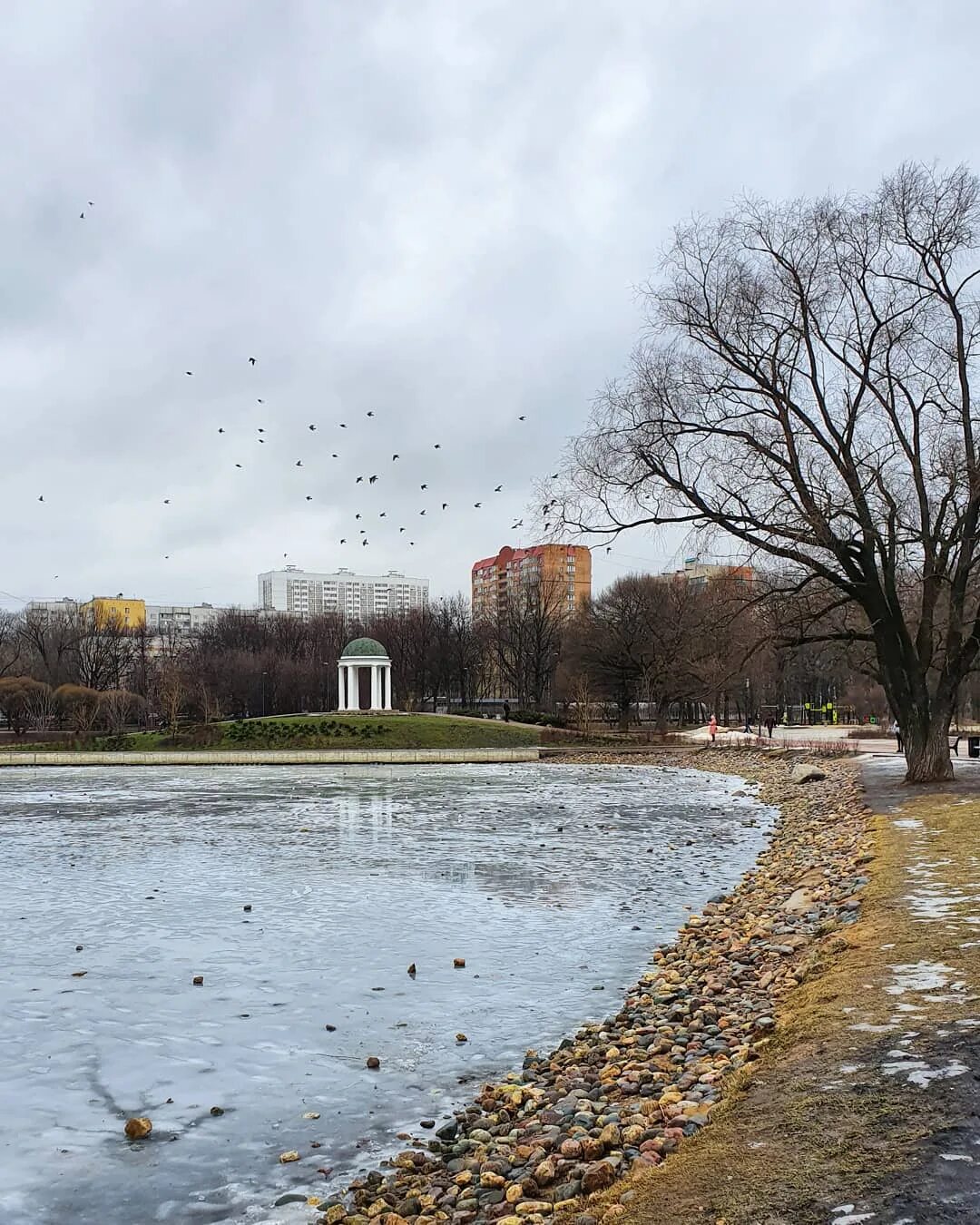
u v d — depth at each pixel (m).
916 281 34.97
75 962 19.00
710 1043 12.31
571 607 130.62
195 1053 14.02
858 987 12.02
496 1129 10.71
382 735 87.44
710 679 44.62
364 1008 15.92
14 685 100.81
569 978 17.33
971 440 33.84
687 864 29.41
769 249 35.72
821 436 34.69
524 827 39.25
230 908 23.84
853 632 37.66
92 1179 10.23
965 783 35.75
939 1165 7.25
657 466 35.38
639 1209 7.44
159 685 115.00
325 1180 10.03
